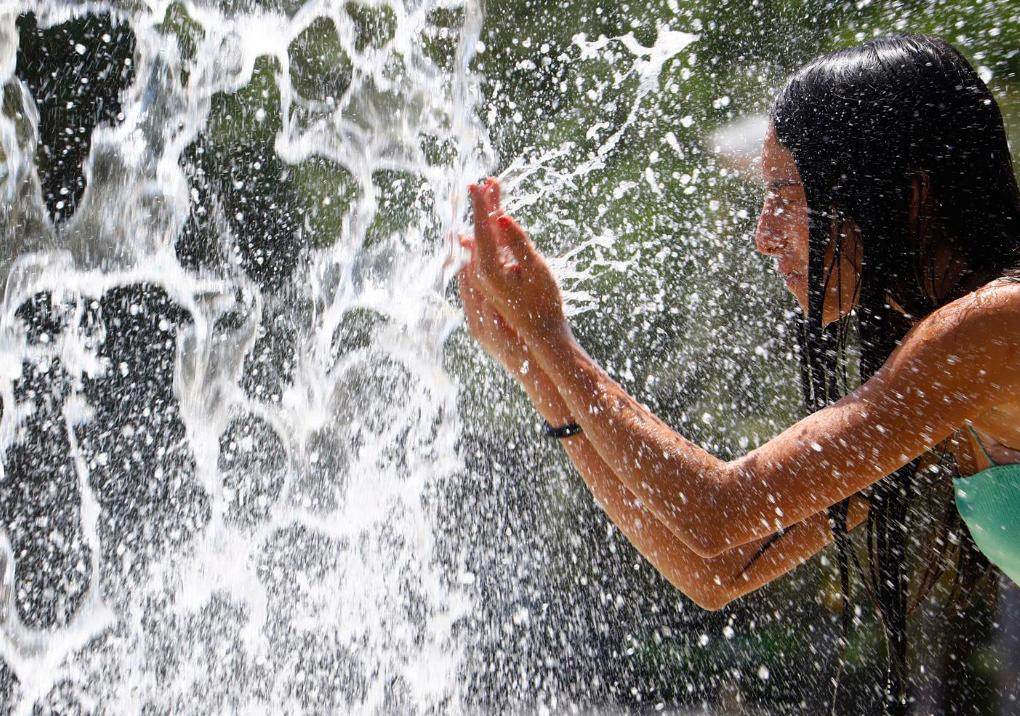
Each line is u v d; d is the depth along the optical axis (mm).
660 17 9312
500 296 3604
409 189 7324
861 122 3270
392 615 6445
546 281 3604
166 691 6230
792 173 3426
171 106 7660
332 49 8625
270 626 6414
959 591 3838
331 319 6871
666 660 8875
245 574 6629
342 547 6539
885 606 3707
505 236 3639
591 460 4004
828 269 3406
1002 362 2932
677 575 3990
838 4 8797
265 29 7871
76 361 8406
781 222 3494
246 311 8609
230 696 6238
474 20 8070
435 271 6219
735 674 8898
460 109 7688
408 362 6383
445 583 6898
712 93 9086
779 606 9062
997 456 3266
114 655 6484
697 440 8445
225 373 8078
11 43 7531
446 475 6840
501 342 3984
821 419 3109
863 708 7320
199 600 6641
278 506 6766
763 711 8836
